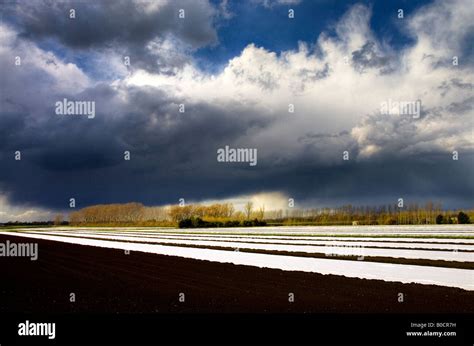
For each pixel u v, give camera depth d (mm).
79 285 19328
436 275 20141
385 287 17344
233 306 14508
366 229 66938
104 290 17953
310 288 17484
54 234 79062
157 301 15555
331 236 49500
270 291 17016
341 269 22922
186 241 49406
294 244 39844
